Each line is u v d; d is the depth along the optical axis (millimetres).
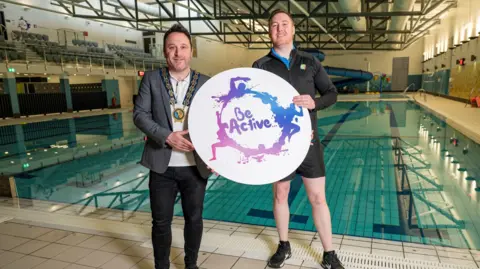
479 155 5262
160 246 1578
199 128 1451
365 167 4828
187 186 1565
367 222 2959
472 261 1793
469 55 11398
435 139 6523
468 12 11391
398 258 1829
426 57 20484
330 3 11438
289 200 3584
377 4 9477
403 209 3252
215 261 1813
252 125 1474
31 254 1933
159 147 1513
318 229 1722
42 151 6344
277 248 1884
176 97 1536
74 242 2082
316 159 1662
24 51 11086
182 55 1464
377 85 22500
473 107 10180
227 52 23078
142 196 3770
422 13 9008
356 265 1760
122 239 2119
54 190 4016
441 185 3947
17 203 3051
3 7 11602
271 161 1476
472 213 3098
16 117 11195
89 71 13328
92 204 3432
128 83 15906
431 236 2641
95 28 15336
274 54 1655
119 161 5555
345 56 22797
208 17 10742
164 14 14844
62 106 12852
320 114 11289
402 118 9562
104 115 12227
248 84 1501
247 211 3326
